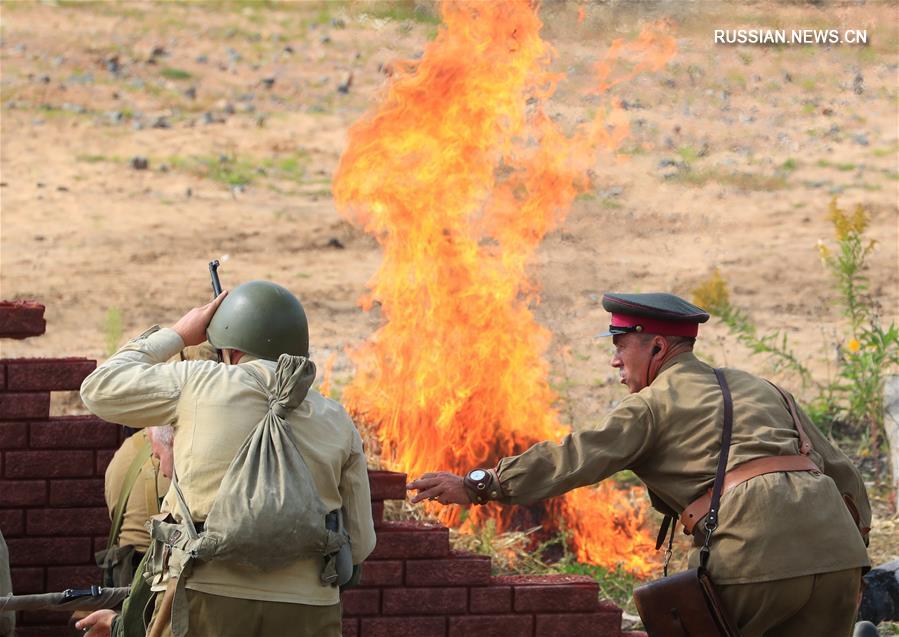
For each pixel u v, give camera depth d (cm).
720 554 1669
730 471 1691
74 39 7856
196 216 5822
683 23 6197
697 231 5297
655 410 1742
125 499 1900
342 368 4050
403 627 2075
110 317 4284
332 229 5731
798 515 1658
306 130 6881
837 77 6475
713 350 4247
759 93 6344
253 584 1508
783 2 6562
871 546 2800
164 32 8088
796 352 4225
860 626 2022
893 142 6362
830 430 3444
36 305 2088
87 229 5606
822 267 5141
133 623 1644
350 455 1631
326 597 1558
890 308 4719
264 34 8100
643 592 1692
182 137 6731
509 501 1748
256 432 1532
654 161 5662
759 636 1681
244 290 1650
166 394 1561
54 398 3719
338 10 8425
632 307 1817
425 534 2081
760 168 5866
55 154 6419
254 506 1475
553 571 2622
